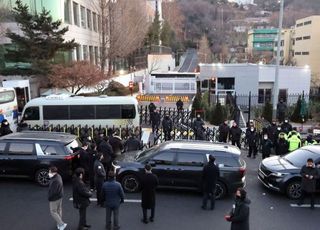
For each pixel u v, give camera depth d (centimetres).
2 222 1055
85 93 3347
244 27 15225
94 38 4772
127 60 5894
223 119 2877
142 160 1311
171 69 6925
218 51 12112
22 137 1403
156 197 1281
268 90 3875
